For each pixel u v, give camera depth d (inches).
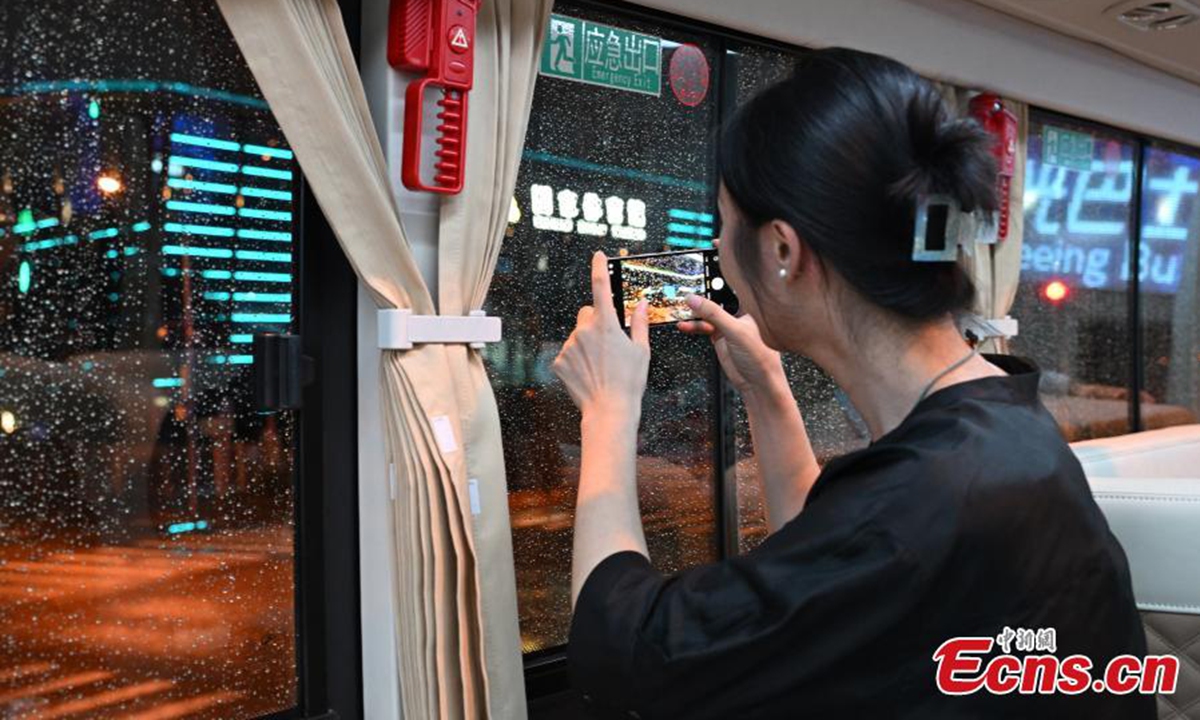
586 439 32.9
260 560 64.9
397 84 63.8
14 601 54.4
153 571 59.9
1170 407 155.0
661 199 90.4
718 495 95.1
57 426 55.9
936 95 26.1
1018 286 129.2
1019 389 26.7
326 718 66.9
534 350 81.5
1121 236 144.0
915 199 24.3
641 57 87.4
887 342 26.8
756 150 26.7
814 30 94.3
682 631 24.3
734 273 29.1
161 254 59.8
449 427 62.2
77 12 55.7
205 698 62.3
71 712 56.6
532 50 69.2
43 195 54.9
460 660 61.9
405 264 61.4
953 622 23.0
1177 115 146.2
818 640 22.9
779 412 39.5
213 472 62.5
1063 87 123.5
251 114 63.4
